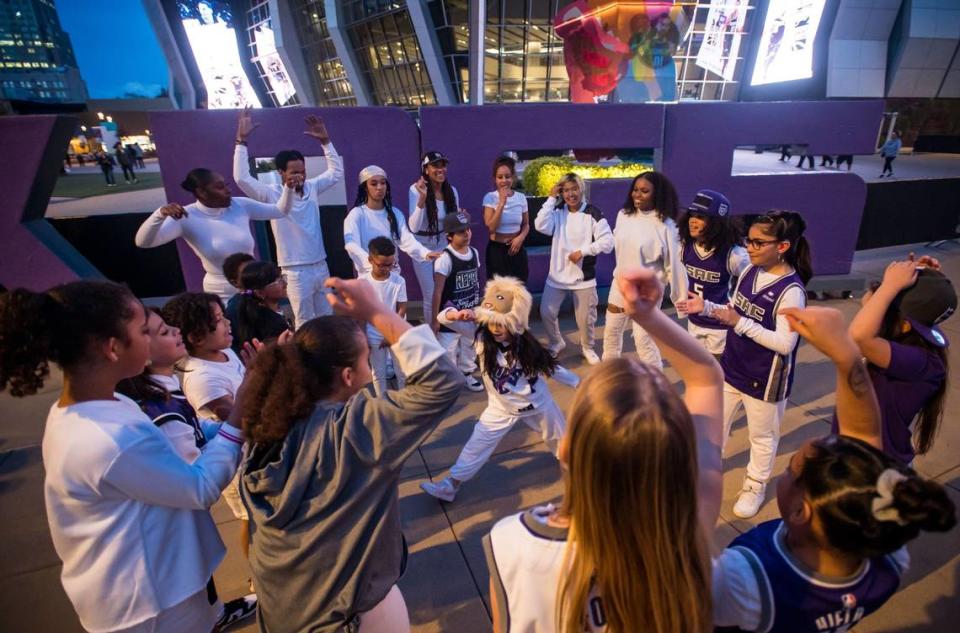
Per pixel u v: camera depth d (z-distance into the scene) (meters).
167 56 44.31
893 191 8.09
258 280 2.74
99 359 1.34
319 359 1.38
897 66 33.25
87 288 1.33
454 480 3.14
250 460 1.40
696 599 0.88
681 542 0.85
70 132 5.51
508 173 4.92
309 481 1.33
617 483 0.84
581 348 5.46
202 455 1.46
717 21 35.06
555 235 4.89
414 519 3.11
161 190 19.78
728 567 1.04
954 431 3.78
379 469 1.31
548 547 0.98
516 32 30.50
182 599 1.46
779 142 6.32
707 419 1.14
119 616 1.39
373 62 36.00
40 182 5.41
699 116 6.10
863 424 1.21
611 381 0.88
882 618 2.38
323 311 5.09
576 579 0.93
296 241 4.67
